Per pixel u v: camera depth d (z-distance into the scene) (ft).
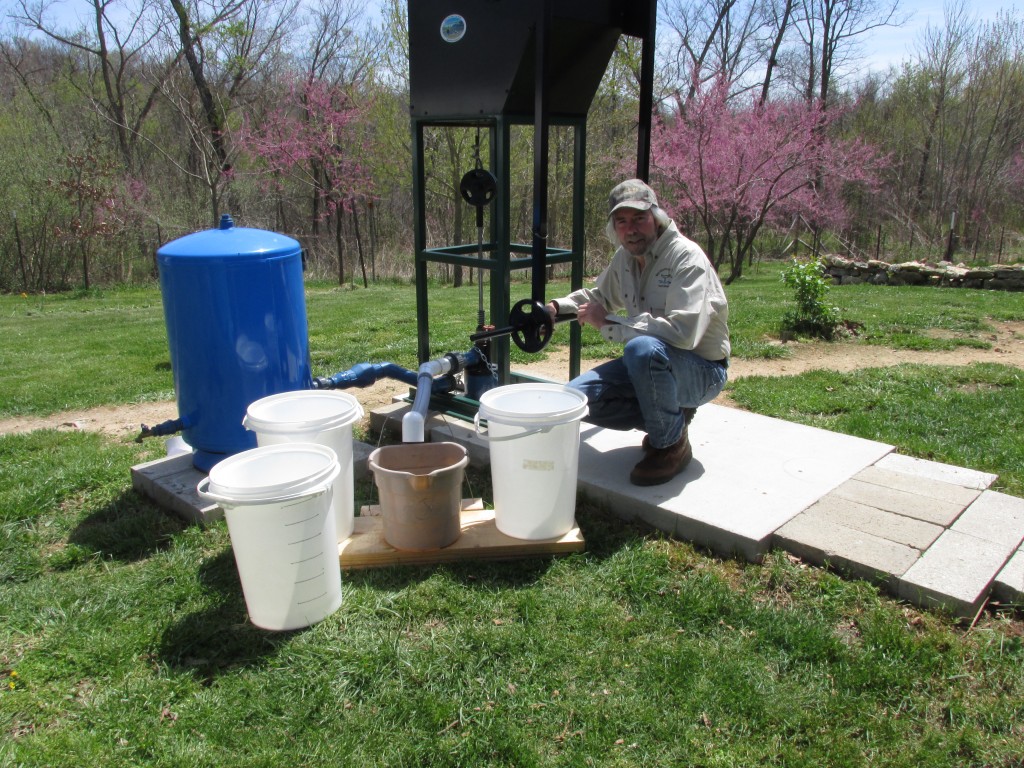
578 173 12.39
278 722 6.47
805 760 5.93
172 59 58.54
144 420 16.01
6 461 13.00
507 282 11.63
